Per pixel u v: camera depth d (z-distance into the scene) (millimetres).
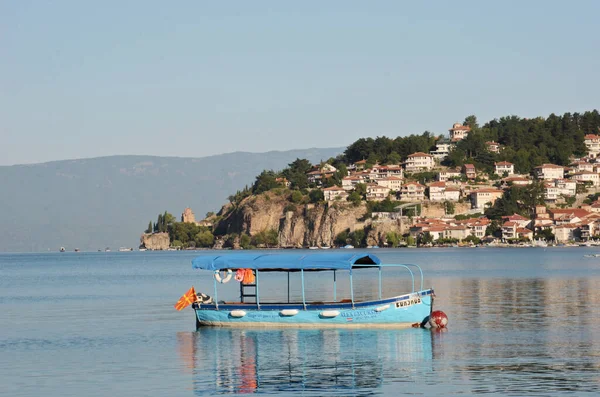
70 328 89062
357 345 71188
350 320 80625
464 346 69312
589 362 60906
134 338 79125
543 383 54031
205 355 67875
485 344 70250
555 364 60344
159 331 84062
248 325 83250
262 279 178375
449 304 106750
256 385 55625
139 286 168125
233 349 70562
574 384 53562
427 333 77250
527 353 65250
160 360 66000
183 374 60000
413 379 56344
